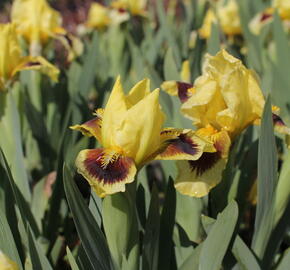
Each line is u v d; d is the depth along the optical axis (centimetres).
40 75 87
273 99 72
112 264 55
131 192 54
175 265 62
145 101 52
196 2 125
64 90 86
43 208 70
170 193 59
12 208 62
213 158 56
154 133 52
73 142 71
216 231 55
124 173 51
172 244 62
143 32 133
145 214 62
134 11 132
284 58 83
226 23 114
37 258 55
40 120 78
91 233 54
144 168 64
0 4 271
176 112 67
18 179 67
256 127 68
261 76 86
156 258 58
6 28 73
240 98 57
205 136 57
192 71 79
